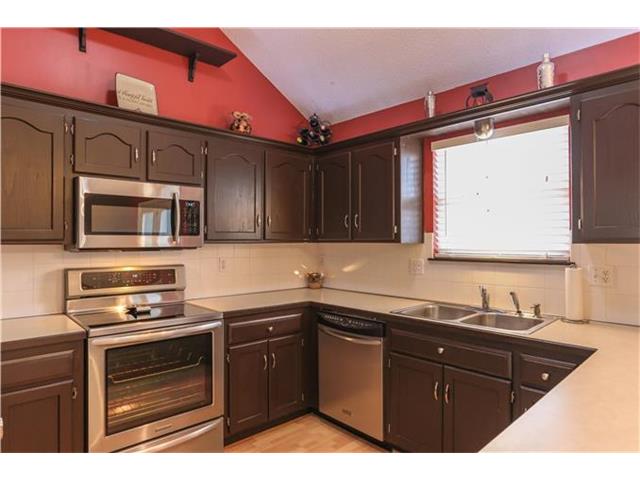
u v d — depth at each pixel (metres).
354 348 2.74
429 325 2.33
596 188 1.93
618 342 1.82
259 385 2.79
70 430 1.98
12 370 1.83
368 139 3.05
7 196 2.04
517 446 0.93
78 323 2.18
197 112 3.06
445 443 2.26
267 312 2.83
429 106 2.81
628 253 2.12
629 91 1.85
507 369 2.01
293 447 2.63
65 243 2.24
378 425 2.60
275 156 3.23
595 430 0.99
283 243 3.52
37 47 2.39
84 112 2.29
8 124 2.04
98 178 2.31
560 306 2.37
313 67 3.21
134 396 2.19
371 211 3.04
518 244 2.59
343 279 3.66
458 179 2.88
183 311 2.56
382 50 2.81
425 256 3.04
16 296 2.33
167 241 2.58
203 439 2.46
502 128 2.60
